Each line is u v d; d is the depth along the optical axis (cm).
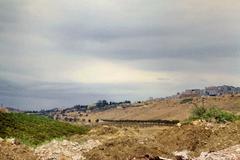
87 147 3656
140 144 3581
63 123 7725
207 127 4509
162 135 4669
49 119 7775
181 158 3528
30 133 6025
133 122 16912
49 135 6262
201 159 3186
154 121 17162
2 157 2625
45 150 3347
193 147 4216
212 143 4081
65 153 3325
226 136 4119
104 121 19550
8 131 5762
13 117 6806
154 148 3600
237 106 19100
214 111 5956
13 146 2898
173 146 4316
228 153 3134
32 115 7631
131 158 3278
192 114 6069
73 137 4628
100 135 5022
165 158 3312
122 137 3881
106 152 3391
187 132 4459
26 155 2839
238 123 4372
